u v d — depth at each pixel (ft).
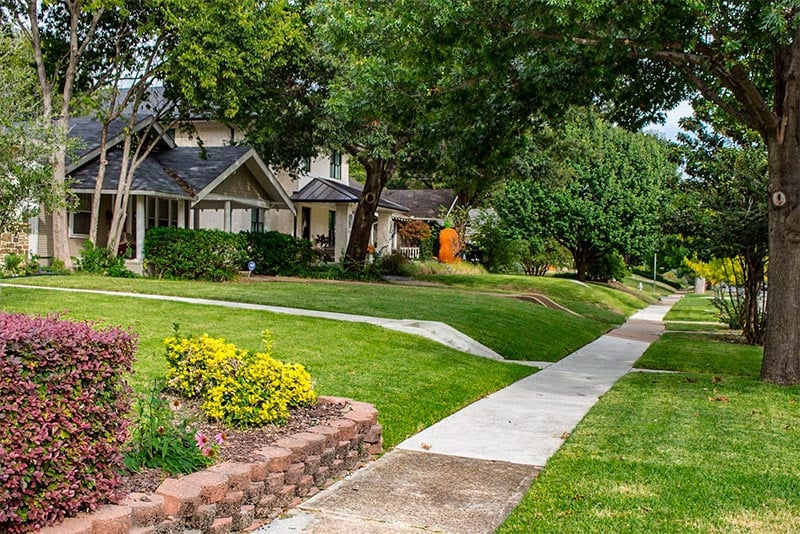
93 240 66.64
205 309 42.70
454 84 41.88
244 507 15.19
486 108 43.16
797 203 33.37
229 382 19.13
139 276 65.46
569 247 130.52
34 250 67.51
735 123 50.65
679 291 198.39
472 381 32.30
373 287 70.18
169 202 79.25
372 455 20.79
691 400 29.89
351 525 15.57
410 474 19.22
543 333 53.88
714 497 17.03
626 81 43.11
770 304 34.81
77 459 12.37
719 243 56.08
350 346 35.35
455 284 93.35
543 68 40.45
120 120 78.79
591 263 135.95
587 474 18.97
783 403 28.96
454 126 45.27
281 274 82.74
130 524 12.73
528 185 125.29
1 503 11.09
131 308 41.22
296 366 21.02
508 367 38.29
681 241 63.46
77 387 12.48
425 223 135.03
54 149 46.68
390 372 30.91
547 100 42.11
